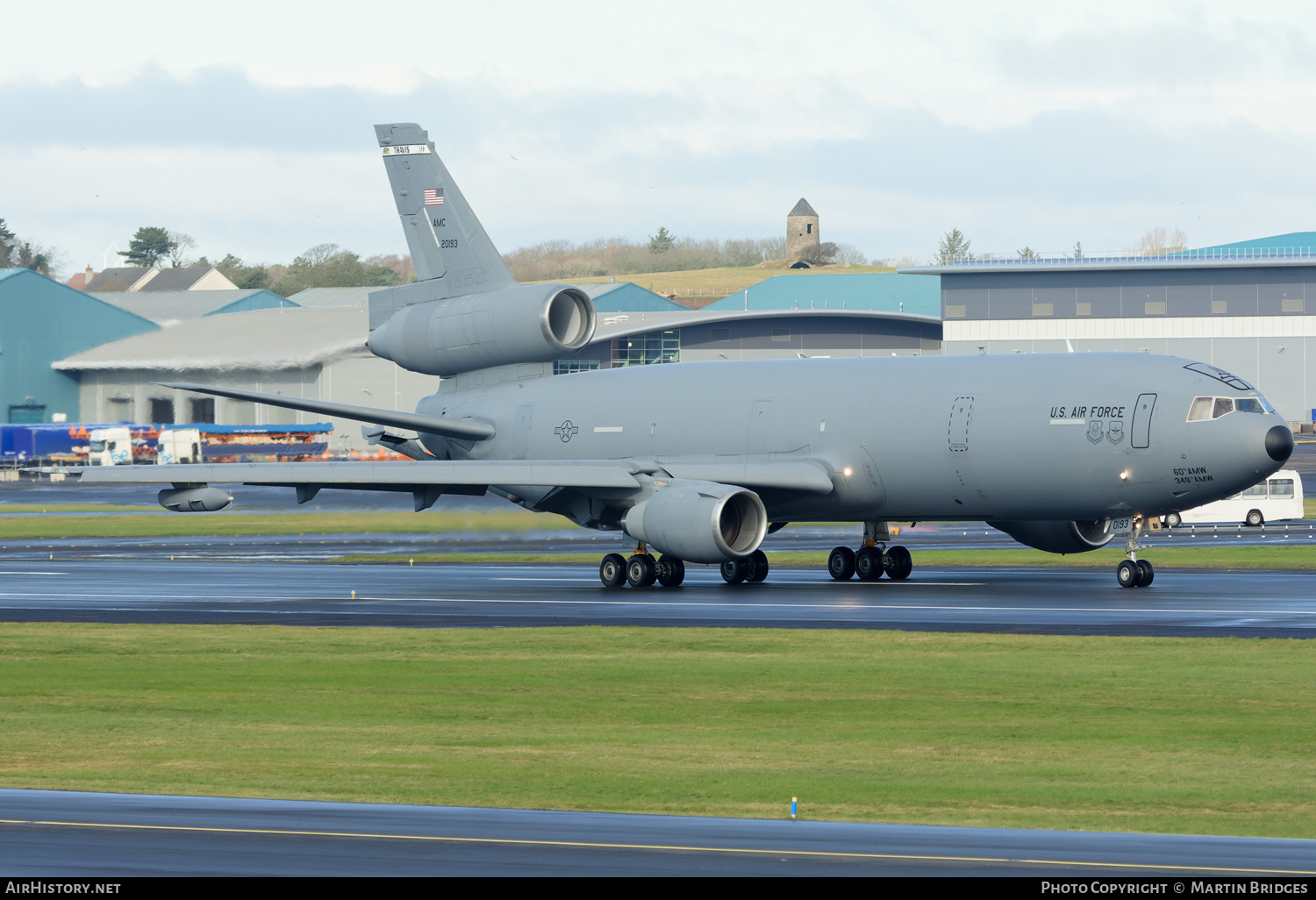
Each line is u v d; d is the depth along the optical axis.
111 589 143.62
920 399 141.88
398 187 178.00
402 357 179.62
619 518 151.12
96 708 75.25
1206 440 126.88
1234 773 57.50
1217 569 156.12
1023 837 41.69
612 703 75.75
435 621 111.88
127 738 66.81
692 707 74.25
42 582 151.75
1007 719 69.81
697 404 156.38
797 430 148.25
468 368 174.62
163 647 98.31
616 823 43.62
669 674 84.94
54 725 70.44
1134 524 135.88
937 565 169.88
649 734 67.00
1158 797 53.12
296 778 56.97
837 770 58.50
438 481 142.75
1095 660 87.31
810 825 43.59
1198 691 76.62
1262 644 92.38
